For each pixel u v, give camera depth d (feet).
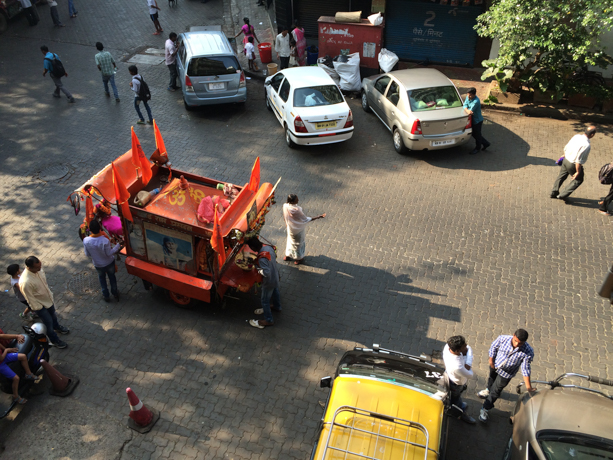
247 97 47.70
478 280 26.68
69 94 44.06
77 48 55.31
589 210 32.17
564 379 21.31
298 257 27.20
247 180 34.86
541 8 37.29
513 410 19.51
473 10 50.01
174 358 22.34
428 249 28.78
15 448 18.79
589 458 15.85
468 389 21.20
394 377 17.22
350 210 32.04
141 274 23.85
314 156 38.14
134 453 18.65
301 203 32.63
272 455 18.62
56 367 21.75
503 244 29.22
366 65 50.24
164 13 65.72
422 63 54.44
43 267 27.09
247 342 23.17
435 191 34.06
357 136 41.29
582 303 25.29
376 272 27.20
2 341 19.99
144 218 22.30
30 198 32.35
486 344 23.04
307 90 37.76
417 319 24.39
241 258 22.21
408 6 51.67
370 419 15.47
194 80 40.98
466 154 38.52
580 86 42.68
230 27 62.23
